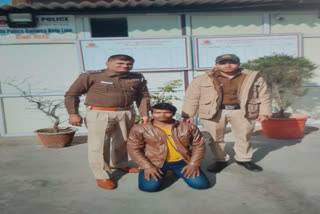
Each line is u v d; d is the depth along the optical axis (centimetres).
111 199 256
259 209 229
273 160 353
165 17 521
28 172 333
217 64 289
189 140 274
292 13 533
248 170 318
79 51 511
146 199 254
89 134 281
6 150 432
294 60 432
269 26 535
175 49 526
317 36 541
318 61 551
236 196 254
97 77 275
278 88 457
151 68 529
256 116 305
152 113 270
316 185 274
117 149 313
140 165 268
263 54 536
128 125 302
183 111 313
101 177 280
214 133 311
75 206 244
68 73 525
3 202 253
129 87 285
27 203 251
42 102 528
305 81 552
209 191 266
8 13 480
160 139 267
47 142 435
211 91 297
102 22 587
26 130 534
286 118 442
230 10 522
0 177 317
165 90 493
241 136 312
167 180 296
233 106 304
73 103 275
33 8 464
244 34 534
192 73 541
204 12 521
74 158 386
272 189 267
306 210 226
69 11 489
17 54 511
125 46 518
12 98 522
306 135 475
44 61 517
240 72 298
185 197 255
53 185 292
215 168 317
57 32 509
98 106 279
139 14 513
